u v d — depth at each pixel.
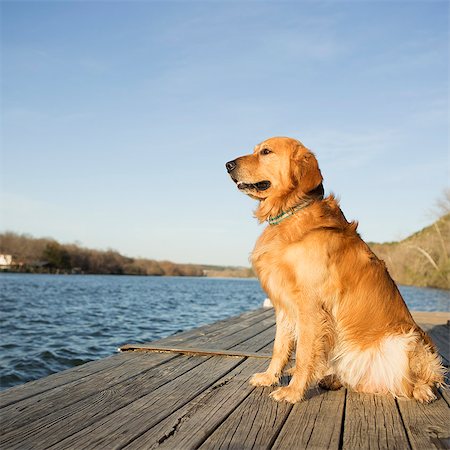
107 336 4.73
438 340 2.98
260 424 1.28
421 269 22.41
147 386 1.59
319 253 1.52
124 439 1.14
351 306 1.56
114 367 1.85
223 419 1.31
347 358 1.59
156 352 2.18
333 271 1.54
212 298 13.14
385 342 1.55
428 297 14.50
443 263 20.62
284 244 1.55
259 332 2.91
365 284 1.57
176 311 8.16
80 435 1.16
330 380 1.64
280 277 1.55
